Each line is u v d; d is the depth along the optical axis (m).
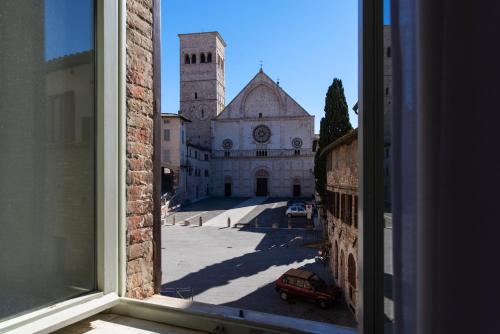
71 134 2.18
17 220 1.88
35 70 2.01
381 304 1.45
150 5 2.75
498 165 0.84
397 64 1.08
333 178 16.11
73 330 2.03
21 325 1.79
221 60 63.97
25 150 1.94
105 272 2.23
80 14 2.24
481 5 0.85
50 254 2.02
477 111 0.86
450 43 0.88
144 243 2.57
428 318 0.89
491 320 0.83
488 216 0.85
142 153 2.58
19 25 1.94
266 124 56.66
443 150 0.89
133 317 2.21
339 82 21.44
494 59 0.84
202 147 55.56
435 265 0.89
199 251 21.47
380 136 1.46
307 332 1.73
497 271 0.83
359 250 1.51
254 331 1.86
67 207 2.13
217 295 13.59
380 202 1.46
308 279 12.86
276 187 56.09
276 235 26.31
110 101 2.29
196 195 51.56
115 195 2.32
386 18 1.44
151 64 2.72
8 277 1.81
